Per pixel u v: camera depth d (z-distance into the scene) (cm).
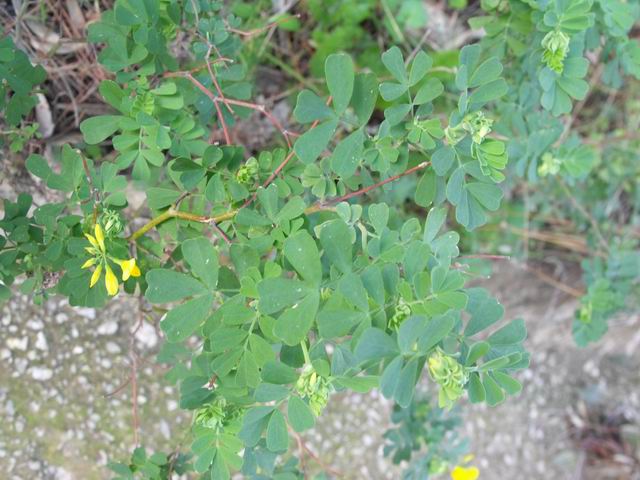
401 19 36
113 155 30
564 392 51
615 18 26
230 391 20
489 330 44
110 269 19
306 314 17
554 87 23
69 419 31
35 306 30
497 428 46
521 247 43
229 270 20
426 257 18
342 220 19
